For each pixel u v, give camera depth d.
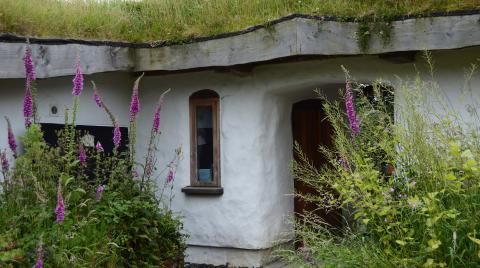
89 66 7.16
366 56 7.02
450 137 4.58
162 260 6.20
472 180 4.19
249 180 7.91
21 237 5.12
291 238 8.36
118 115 8.23
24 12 6.97
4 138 6.71
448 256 4.00
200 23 7.90
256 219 7.89
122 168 6.15
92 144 7.70
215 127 8.18
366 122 5.11
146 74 8.41
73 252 5.16
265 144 7.99
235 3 7.87
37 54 6.54
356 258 4.35
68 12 7.77
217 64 7.37
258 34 7.04
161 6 8.51
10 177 5.82
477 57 6.42
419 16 6.23
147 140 8.52
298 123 8.86
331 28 6.64
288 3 7.54
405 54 6.56
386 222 4.38
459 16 6.03
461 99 6.01
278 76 7.75
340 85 8.34
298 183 8.73
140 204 5.97
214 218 8.13
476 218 4.00
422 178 4.44
